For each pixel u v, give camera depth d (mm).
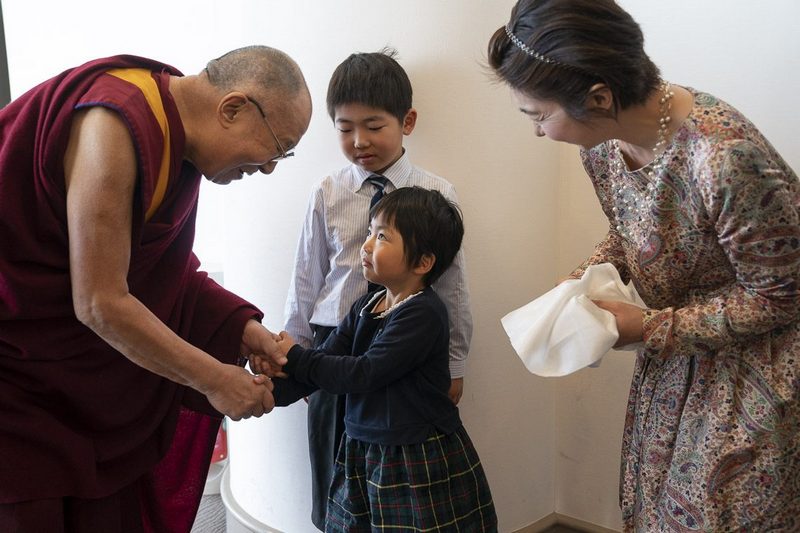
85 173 1012
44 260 1090
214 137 1148
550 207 1882
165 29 2355
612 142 1141
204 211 2514
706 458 1057
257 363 1411
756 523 1044
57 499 1178
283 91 1146
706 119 977
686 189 1008
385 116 1494
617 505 1934
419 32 1629
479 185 1710
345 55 1676
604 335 1064
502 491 1878
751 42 1577
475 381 1781
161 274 1251
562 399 1995
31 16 2287
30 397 1157
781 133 1569
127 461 1304
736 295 1021
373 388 1349
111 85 1071
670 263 1080
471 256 1728
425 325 1369
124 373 1232
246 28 1819
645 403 1164
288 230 1790
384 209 1422
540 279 1885
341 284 1587
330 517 1490
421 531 1345
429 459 1377
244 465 1978
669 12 1679
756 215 943
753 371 1041
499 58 1033
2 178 1050
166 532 1468
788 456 1033
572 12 932
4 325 1107
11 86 2305
